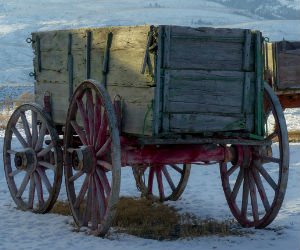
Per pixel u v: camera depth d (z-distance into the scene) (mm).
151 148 12633
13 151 15602
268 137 12883
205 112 12344
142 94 12102
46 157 14844
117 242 11812
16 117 15648
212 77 12336
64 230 13000
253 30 12617
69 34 14312
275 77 23188
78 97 13023
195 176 20312
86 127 12914
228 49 12469
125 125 12547
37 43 15602
